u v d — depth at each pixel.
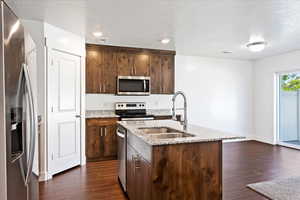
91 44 4.24
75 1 2.40
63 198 2.54
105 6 2.54
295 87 5.09
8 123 1.26
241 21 3.02
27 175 1.55
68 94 3.57
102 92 4.35
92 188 2.83
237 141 5.85
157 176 1.77
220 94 5.72
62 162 3.46
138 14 2.78
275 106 5.43
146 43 4.22
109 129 4.16
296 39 3.89
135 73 4.59
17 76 1.42
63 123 3.48
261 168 3.57
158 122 2.98
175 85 5.27
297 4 2.46
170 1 2.40
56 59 3.32
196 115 5.47
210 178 1.94
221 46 4.44
